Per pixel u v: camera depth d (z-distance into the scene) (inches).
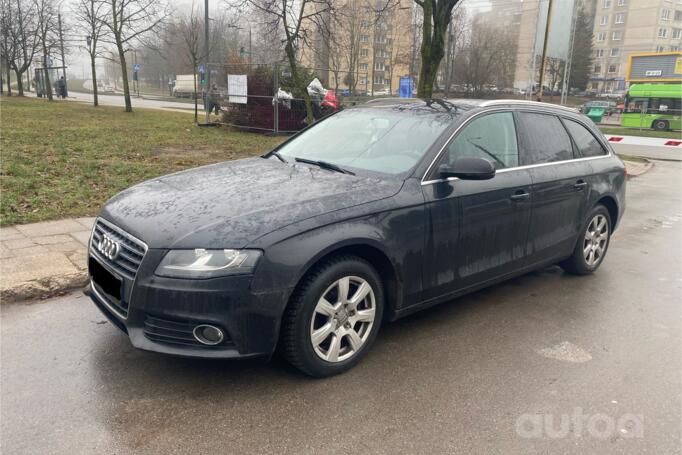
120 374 130.4
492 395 127.5
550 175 183.2
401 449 106.9
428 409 120.8
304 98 649.0
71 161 397.4
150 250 116.0
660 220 336.5
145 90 3380.9
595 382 135.0
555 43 648.4
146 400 120.1
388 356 144.6
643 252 259.4
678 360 147.7
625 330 166.7
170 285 112.8
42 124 702.5
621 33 3986.2
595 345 155.6
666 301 192.4
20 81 1578.5
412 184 144.5
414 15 1728.6
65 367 132.7
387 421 115.8
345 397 124.2
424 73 497.7
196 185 144.6
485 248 163.2
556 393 129.3
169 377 129.6
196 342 115.4
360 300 134.0
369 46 2731.3
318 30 781.9
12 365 133.0
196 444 106.3
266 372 133.3
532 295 194.5
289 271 117.0
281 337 123.8
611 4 4013.3
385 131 168.4
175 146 534.9
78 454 102.3
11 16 1533.0
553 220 187.3
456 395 126.8
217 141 595.8
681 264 239.6
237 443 107.0
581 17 2847.0
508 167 171.5
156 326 116.3
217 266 112.7
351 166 158.1
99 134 605.9
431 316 173.0
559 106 205.5
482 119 168.4
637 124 1349.7
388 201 137.2
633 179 525.3
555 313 178.4
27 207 264.5
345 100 848.9
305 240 119.8
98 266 131.5
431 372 136.9
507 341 156.3
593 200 204.4
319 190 136.2
